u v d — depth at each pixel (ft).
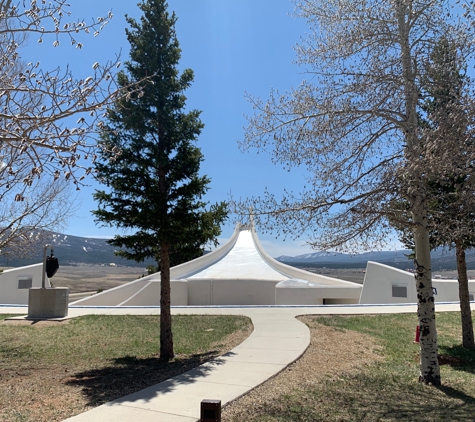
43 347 39.32
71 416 19.76
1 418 19.67
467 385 27.37
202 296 81.76
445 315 55.77
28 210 33.35
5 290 81.20
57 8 21.11
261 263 101.50
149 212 32.63
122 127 33.01
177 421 18.86
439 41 26.84
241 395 22.93
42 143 17.81
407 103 26.66
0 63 23.15
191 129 35.63
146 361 33.17
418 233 27.50
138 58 33.96
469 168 22.21
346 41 27.32
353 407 22.06
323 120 27.71
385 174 25.31
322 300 78.79
